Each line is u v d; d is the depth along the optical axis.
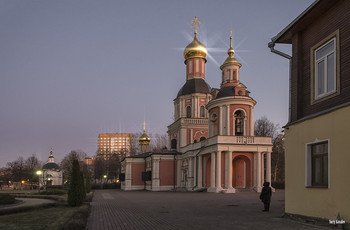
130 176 52.50
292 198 12.87
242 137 35.47
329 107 11.66
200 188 39.09
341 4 11.35
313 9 12.09
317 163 11.70
